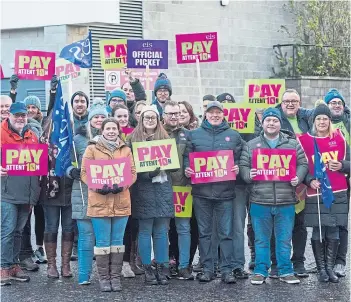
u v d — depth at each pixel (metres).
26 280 11.52
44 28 22.02
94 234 11.28
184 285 11.30
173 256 12.06
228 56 26.09
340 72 28.06
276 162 11.17
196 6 25.22
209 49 13.54
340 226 11.61
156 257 11.46
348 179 11.66
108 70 14.83
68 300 10.48
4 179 11.30
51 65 13.24
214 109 11.42
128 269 11.92
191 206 11.59
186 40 13.55
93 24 22.53
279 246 11.34
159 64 13.47
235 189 11.59
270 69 27.33
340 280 11.53
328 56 27.83
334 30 27.98
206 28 25.48
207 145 11.40
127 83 13.33
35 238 13.91
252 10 26.67
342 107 11.91
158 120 11.29
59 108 11.43
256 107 12.89
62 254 11.82
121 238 11.05
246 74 26.62
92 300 10.48
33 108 12.51
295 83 27.06
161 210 11.23
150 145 11.16
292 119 11.93
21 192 11.35
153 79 15.09
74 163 11.35
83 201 11.21
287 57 27.56
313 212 11.43
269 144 11.27
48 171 11.61
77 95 11.88
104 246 10.97
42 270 12.31
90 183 10.84
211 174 11.34
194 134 11.51
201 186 11.36
